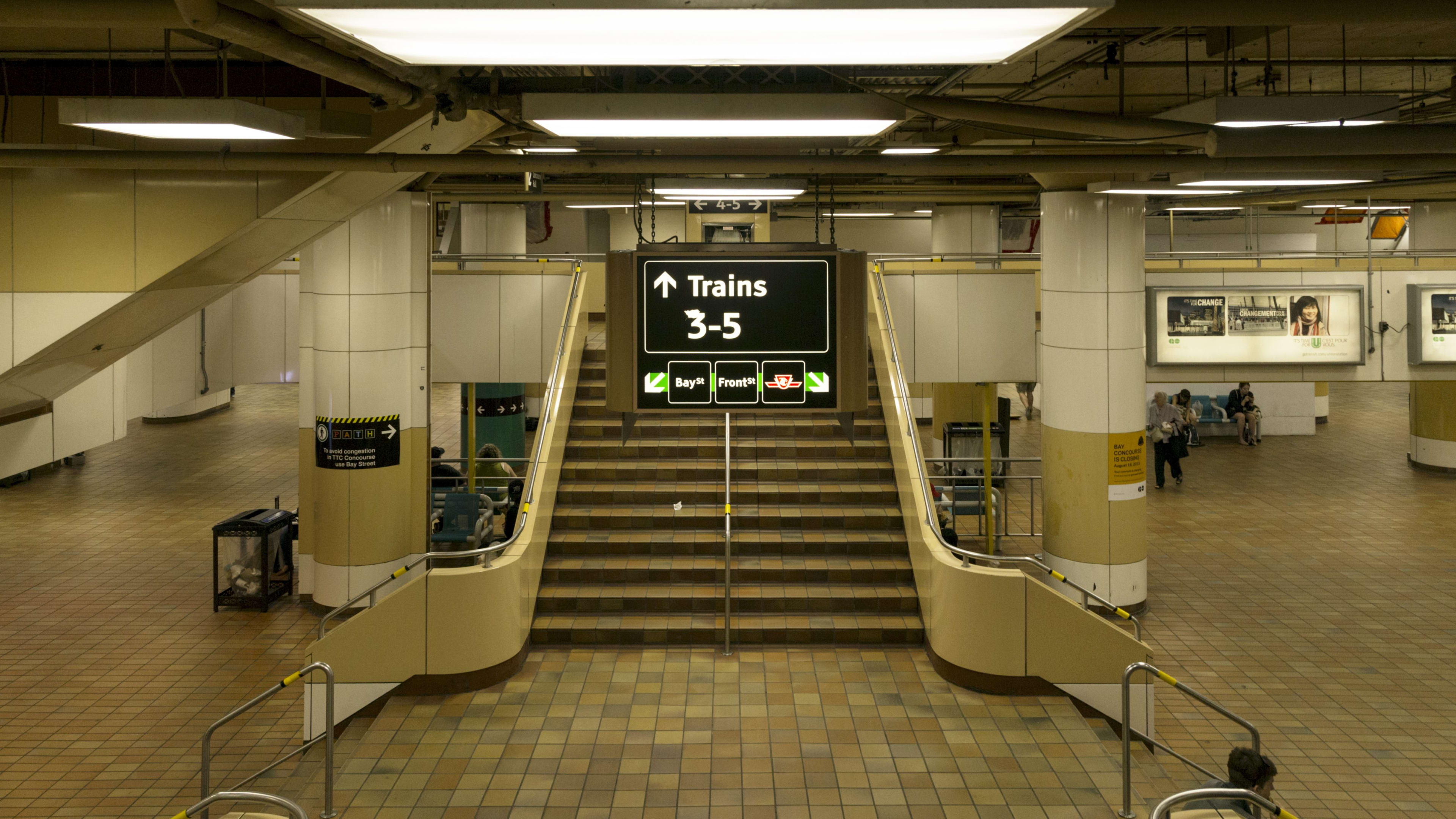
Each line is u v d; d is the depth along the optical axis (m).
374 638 8.68
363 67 5.68
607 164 6.95
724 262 7.53
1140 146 11.02
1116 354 11.55
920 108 6.35
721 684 8.95
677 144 8.33
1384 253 15.12
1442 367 15.12
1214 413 25.06
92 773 7.94
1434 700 9.33
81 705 9.25
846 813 6.82
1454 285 15.05
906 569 10.48
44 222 8.10
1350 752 8.31
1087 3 2.35
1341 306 14.95
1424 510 17.09
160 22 4.68
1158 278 15.03
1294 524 16.17
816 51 2.76
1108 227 11.48
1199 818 6.38
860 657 9.58
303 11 2.37
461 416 20.23
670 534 11.02
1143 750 8.16
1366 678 9.86
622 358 7.55
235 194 8.10
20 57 8.03
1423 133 5.95
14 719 8.95
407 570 8.82
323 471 11.61
